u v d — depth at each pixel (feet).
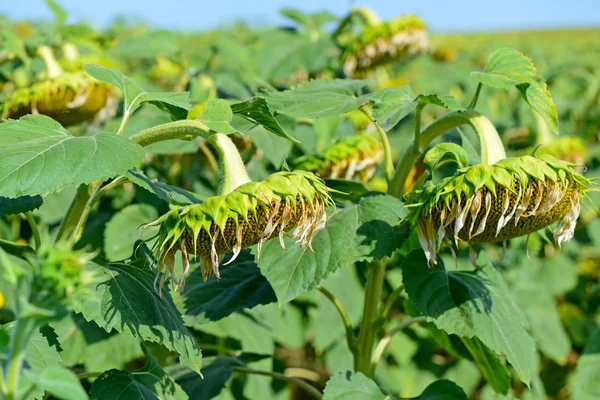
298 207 5.30
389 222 5.98
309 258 5.86
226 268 6.62
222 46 10.14
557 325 10.69
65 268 4.32
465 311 6.07
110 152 5.27
